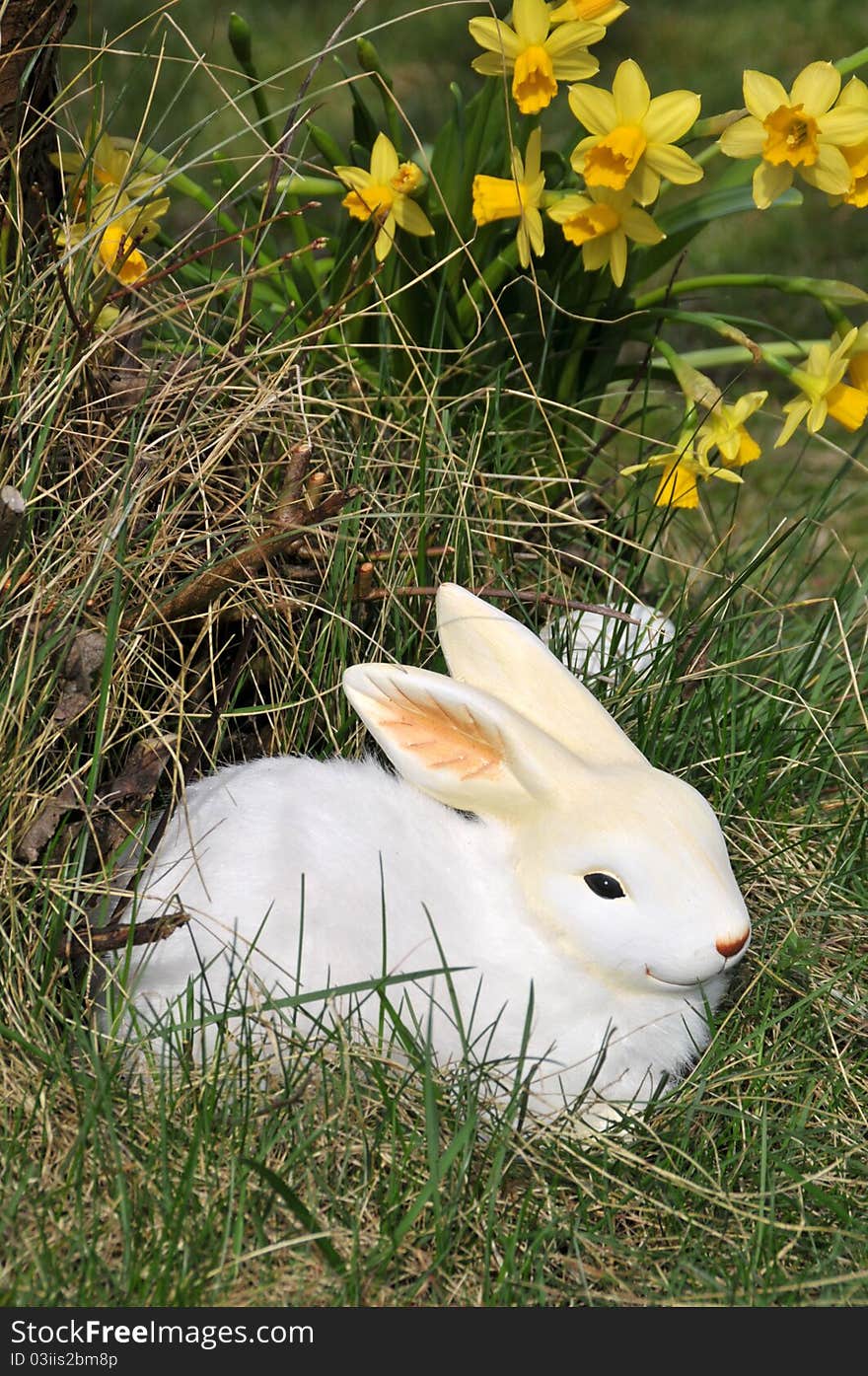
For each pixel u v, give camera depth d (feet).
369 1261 6.62
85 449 8.59
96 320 8.58
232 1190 6.62
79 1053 7.38
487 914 7.41
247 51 10.37
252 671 9.00
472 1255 6.87
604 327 11.05
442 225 10.78
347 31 26.86
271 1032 7.27
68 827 7.80
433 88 25.26
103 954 7.66
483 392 10.37
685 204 11.18
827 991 8.29
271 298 11.07
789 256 21.39
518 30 9.32
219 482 8.98
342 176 9.89
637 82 9.17
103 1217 6.70
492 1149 7.07
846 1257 7.07
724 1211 7.25
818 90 9.21
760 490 15.52
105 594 8.18
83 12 24.84
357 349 10.88
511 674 7.61
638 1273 6.87
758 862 9.21
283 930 7.32
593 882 7.09
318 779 7.90
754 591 10.81
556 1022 7.32
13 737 7.84
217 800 7.89
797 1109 7.84
